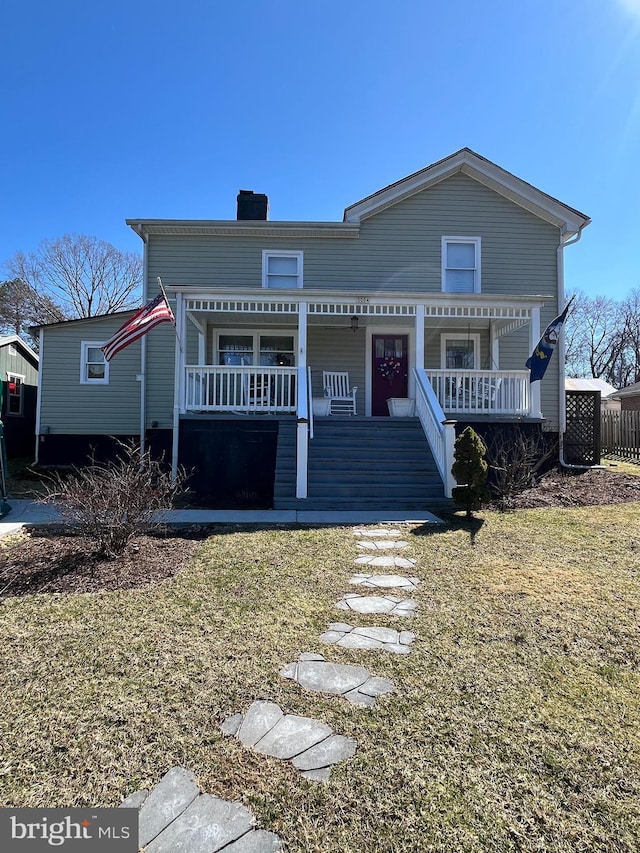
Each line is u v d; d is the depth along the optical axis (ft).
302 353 30.81
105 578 13.62
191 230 37.04
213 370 30.37
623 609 11.46
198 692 7.92
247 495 27.81
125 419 38.22
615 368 135.44
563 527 19.81
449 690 7.98
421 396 30.78
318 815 5.36
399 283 37.91
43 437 38.06
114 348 25.59
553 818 5.32
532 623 10.70
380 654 9.27
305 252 37.73
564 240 38.47
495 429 30.55
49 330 38.29
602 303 135.23
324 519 21.52
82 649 9.46
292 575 14.05
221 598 12.21
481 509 23.73
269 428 29.58
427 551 16.49
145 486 16.85
